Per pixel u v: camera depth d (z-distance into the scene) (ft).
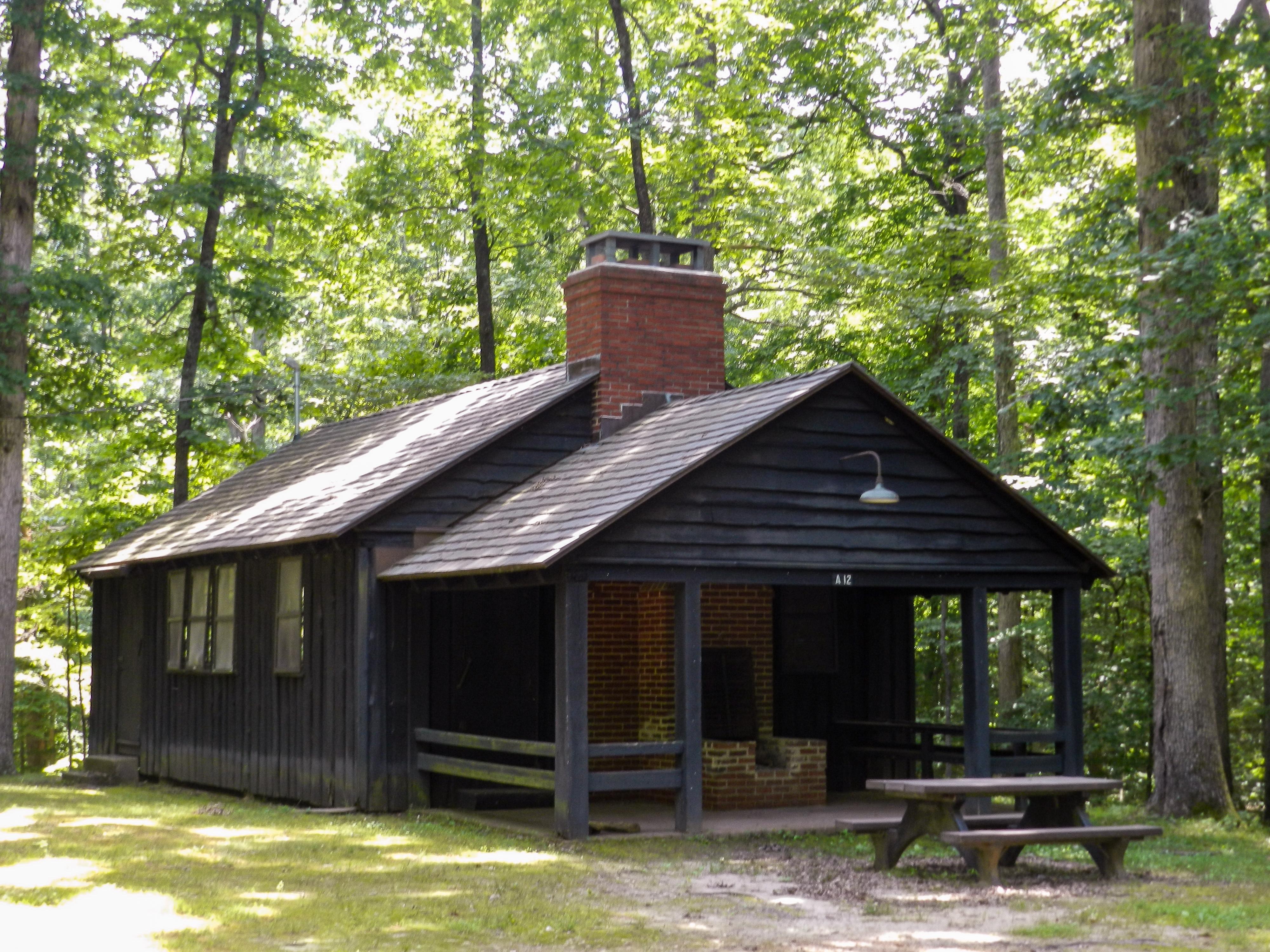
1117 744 74.02
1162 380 43.88
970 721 44.27
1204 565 51.34
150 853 35.88
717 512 40.83
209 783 57.72
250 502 61.31
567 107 91.04
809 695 53.31
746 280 92.43
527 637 49.26
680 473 39.86
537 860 35.29
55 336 70.64
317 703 49.52
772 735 52.21
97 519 89.35
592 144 88.89
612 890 30.96
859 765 53.98
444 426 55.21
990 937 25.77
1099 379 47.03
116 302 87.10
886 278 80.79
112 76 81.46
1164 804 47.73
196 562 60.23
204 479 94.43
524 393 53.47
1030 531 45.57
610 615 51.01
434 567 43.55
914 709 55.52
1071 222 74.90
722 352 52.29
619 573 39.45
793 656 52.95
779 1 89.30
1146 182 47.09
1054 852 37.78
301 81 83.51
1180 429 46.85
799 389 42.52
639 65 96.68
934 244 77.15
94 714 70.08
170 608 62.80
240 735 55.31
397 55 89.25
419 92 92.99
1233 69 46.91
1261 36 44.06
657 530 39.91
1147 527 69.97
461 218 97.30
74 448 106.93
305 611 50.72
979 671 44.42
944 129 77.20
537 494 45.96
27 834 39.75
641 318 50.90
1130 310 44.75
